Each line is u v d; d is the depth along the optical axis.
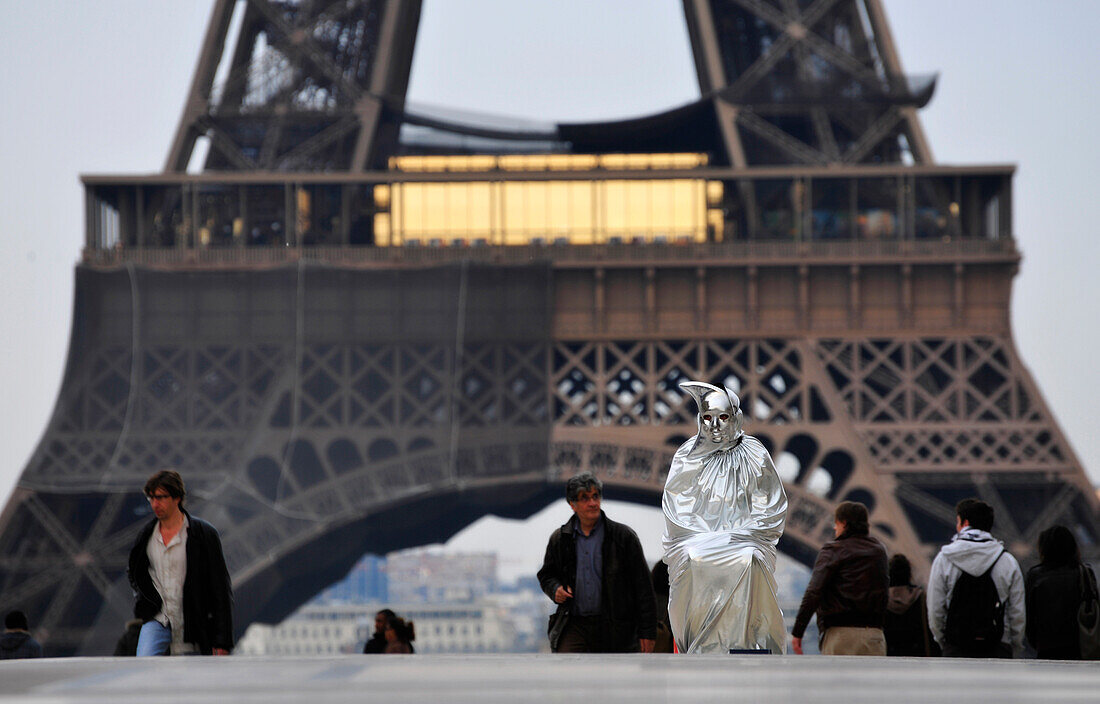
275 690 10.61
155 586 18.62
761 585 18.11
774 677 11.89
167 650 18.50
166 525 18.67
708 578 18.05
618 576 19.11
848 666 13.34
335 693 10.34
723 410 19.00
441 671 12.56
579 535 19.30
